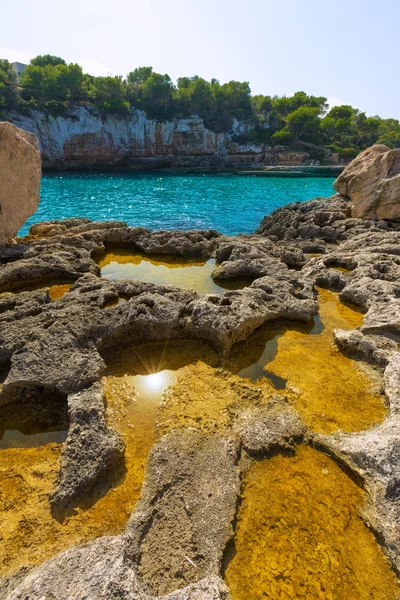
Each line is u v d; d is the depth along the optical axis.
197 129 73.19
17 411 4.57
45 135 61.06
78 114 63.47
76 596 2.44
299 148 77.81
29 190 10.81
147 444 4.02
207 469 3.57
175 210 24.23
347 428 4.27
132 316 6.02
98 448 3.74
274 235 13.95
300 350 5.95
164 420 4.37
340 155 74.81
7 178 9.81
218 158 76.38
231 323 5.88
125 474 3.64
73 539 3.00
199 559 2.81
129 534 2.93
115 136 67.94
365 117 88.06
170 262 10.66
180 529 3.03
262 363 5.60
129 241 12.05
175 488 3.37
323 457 3.87
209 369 5.43
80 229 12.55
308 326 6.74
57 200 27.75
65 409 4.56
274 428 4.14
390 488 3.36
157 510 3.18
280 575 2.81
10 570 2.74
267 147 77.38
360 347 5.68
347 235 11.94
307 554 2.96
